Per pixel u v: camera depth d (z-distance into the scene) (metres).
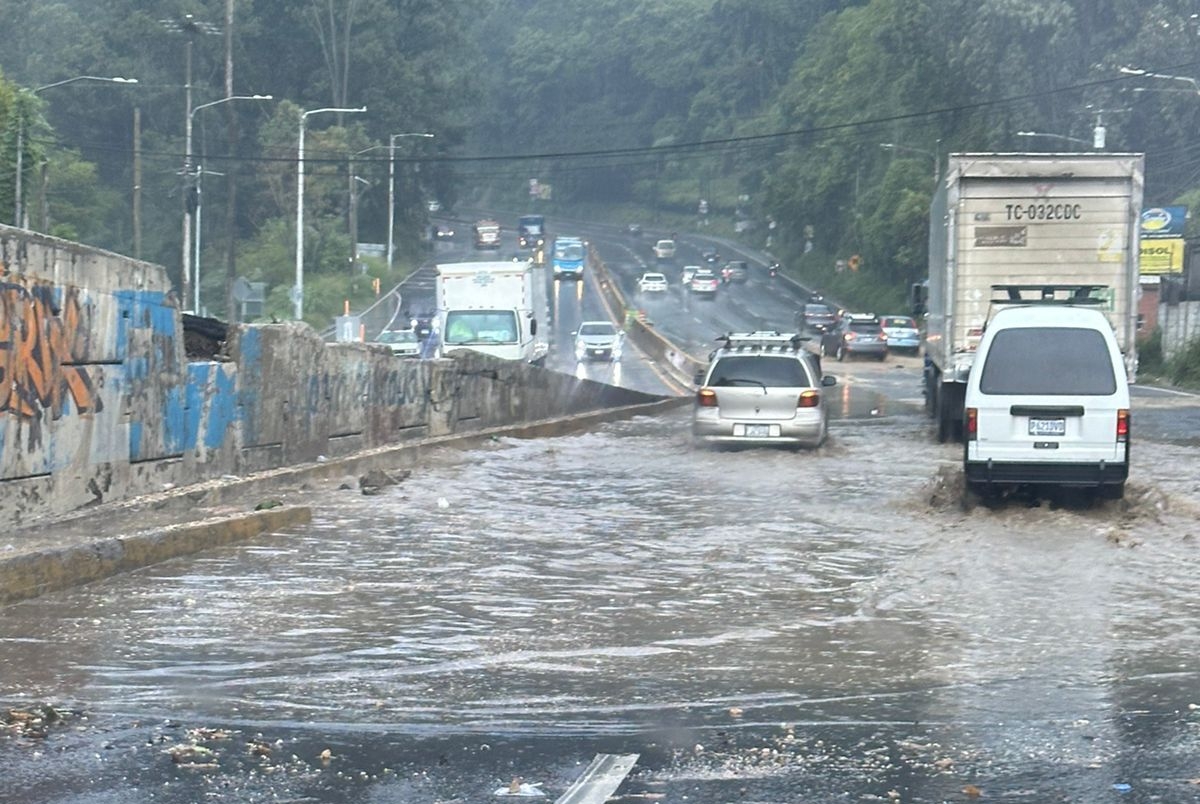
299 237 119.00
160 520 24.62
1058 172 43.56
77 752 12.73
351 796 11.66
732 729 13.73
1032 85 139.50
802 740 13.35
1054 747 12.99
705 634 18.02
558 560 23.66
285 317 142.25
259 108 196.12
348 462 35.22
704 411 42.25
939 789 11.85
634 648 17.20
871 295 195.25
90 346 24.97
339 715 14.16
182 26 112.94
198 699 14.67
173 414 28.22
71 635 17.47
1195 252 113.19
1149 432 51.41
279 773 12.23
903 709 14.42
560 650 17.09
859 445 45.25
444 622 18.62
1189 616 18.97
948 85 154.50
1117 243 43.62
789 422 41.78
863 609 19.56
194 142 187.75
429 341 96.56
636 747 13.14
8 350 22.28
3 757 12.55
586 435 50.56
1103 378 28.30
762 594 20.73
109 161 190.62
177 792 11.68
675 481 35.44
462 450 42.91
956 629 18.25
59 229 142.75
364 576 21.86
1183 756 12.68
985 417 28.47
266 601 19.80
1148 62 134.50
